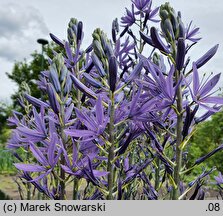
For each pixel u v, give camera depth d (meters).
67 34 0.42
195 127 0.28
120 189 0.27
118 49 0.35
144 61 0.29
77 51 0.37
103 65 0.29
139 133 0.28
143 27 0.46
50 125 0.29
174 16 0.28
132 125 0.31
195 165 0.28
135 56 0.43
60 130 0.30
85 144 0.29
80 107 0.35
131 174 0.31
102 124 0.27
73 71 0.37
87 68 0.37
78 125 0.30
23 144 0.35
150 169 0.43
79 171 0.27
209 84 0.28
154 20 0.48
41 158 0.28
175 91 0.26
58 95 0.30
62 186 0.29
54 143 0.27
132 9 0.47
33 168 0.28
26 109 0.51
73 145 0.27
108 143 0.27
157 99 0.28
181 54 0.26
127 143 0.27
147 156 0.42
